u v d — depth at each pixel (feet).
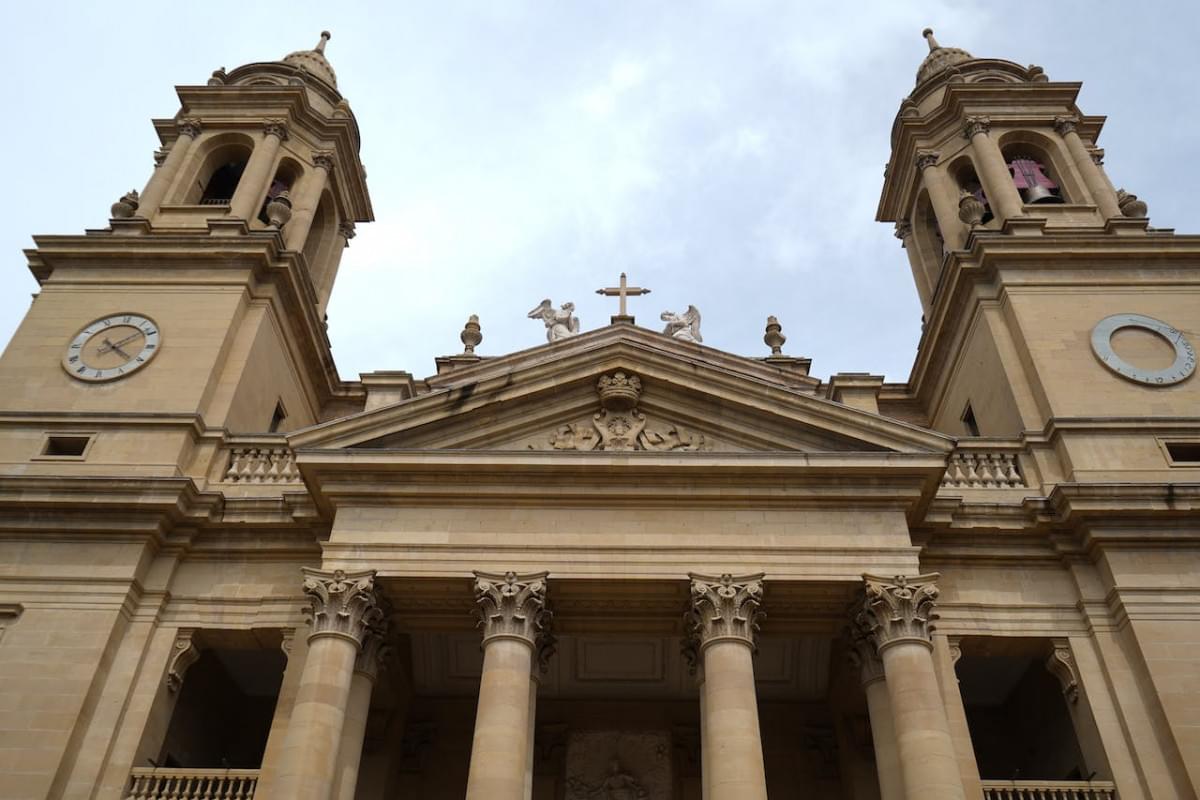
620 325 74.43
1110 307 68.44
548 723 64.69
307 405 81.05
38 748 49.57
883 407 84.17
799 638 58.18
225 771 50.80
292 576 57.41
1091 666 53.78
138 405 63.87
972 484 60.90
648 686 64.85
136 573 55.72
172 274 71.67
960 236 79.05
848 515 55.16
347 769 49.57
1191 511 55.77
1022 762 65.00
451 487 55.62
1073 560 56.90
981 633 55.01
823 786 62.90
